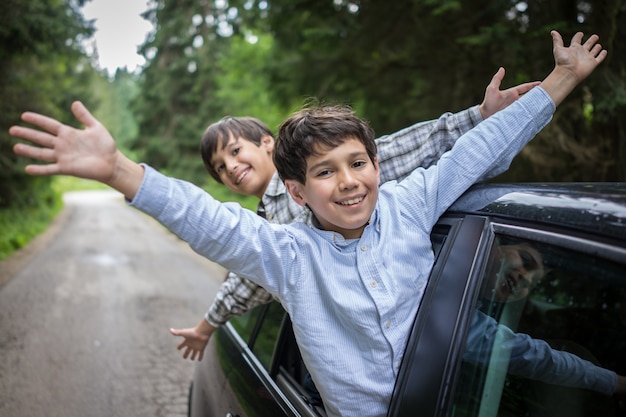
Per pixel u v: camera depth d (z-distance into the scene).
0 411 3.99
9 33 9.53
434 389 1.15
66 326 6.38
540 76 4.38
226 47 21.83
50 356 5.27
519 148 1.51
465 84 5.14
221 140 2.20
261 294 2.03
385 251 1.31
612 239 0.99
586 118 4.55
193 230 1.21
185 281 9.69
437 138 1.73
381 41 5.38
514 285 1.16
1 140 12.82
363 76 5.91
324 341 1.28
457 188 1.41
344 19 5.35
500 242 1.21
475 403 1.14
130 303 7.72
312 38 5.36
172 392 4.43
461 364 1.15
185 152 22.53
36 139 1.08
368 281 1.27
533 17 4.43
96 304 7.60
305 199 1.41
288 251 1.29
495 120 1.49
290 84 6.37
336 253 1.31
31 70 13.77
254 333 2.13
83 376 4.75
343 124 1.33
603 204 1.07
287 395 1.63
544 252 1.11
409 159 1.76
